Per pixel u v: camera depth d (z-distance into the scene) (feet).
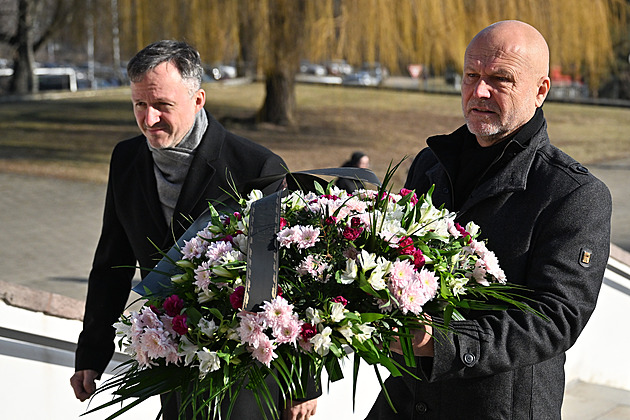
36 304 9.62
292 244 5.56
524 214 6.33
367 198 6.24
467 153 7.00
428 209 5.86
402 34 46.68
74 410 10.02
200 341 5.25
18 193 43.91
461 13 46.80
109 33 54.03
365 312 5.43
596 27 52.06
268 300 5.09
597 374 15.11
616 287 15.05
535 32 6.52
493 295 5.76
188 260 5.73
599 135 72.79
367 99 91.56
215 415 5.63
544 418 6.46
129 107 84.84
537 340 5.72
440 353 5.57
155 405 10.48
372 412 7.58
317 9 46.37
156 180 7.95
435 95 97.55
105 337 8.02
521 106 6.41
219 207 7.27
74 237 34.81
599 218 6.12
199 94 7.59
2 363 9.30
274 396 6.84
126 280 8.36
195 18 46.50
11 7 94.99
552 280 5.96
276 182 7.61
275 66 48.01
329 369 5.21
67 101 90.74
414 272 5.37
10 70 104.94
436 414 6.62
